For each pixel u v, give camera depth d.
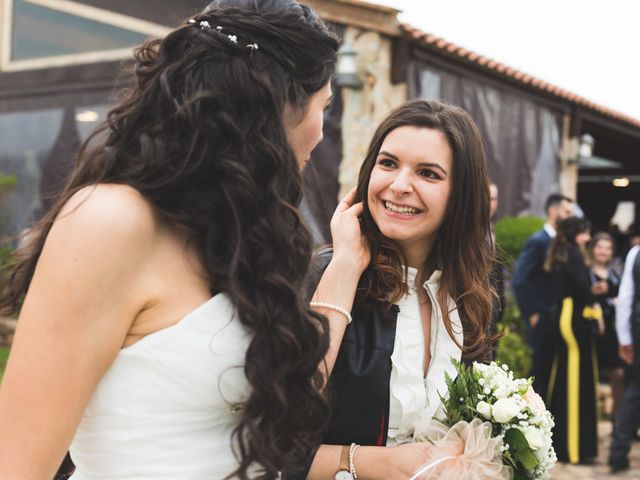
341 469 1.37
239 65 1.01
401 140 1.49
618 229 13.57
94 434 1.01
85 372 0.92
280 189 1.04
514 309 5.58
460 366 1.47
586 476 4.42
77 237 0.91
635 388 4.53
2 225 7.22
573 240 4.66
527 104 7.52
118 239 0.93
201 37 1.03
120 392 1.00
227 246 1.02
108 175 1.01
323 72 1.12
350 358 1.43
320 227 4.51
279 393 1.00
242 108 1.01
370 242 1.51
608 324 5.39
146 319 1.00
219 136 1.00
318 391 1.09
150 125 1.02
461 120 1.54
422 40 5.46
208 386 1.02
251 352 1.00
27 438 0.88
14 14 7.05
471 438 1.36
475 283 1.60
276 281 1.01
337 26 5.16
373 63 5.13
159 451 1.01
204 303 1.03
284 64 1.06
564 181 8.33
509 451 1.42
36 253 1.05
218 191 1.01
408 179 1.46
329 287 1.40
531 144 7.62
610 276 5.58
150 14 6.01
